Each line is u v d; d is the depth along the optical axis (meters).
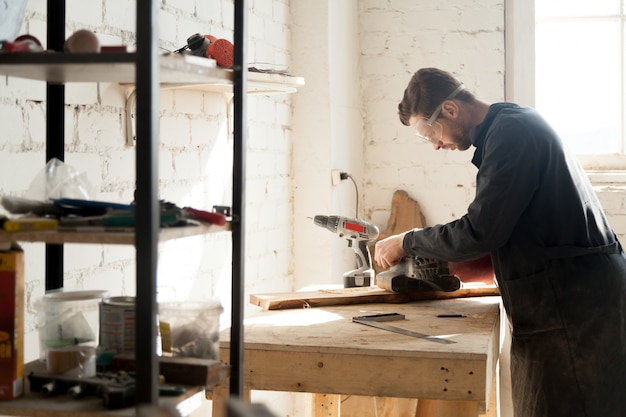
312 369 2.17
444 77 2.76
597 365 2.53
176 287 2.87
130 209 1.50
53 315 1.67
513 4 4.25
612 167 4.34
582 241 2.57
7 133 1.99
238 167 1.75
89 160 2.36
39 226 1.44
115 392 1.47
